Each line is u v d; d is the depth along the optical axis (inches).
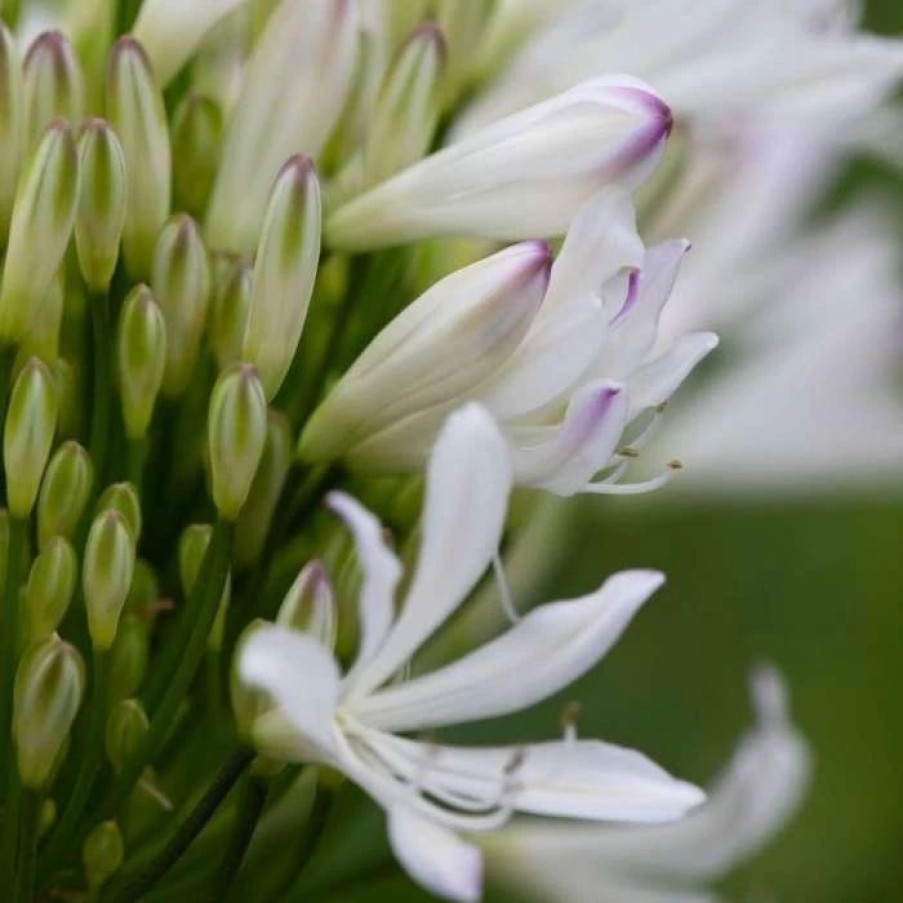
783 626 23.3
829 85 18.4
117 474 17.1
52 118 17.0
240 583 16.9
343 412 16.6
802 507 23.4
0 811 16.6
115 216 16.6
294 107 17.2
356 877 17.6
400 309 17.6
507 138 16.8
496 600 17.9
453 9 17.9
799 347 20.0
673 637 23.1
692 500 20.8
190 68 17.9
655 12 18.3
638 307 16.3
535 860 18.6
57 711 16.1
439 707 16.0
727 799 18.5
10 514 16.4
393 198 17.0
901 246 21.7
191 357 17.0
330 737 15.7
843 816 22.9
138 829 17.0
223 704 16.9
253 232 17.3
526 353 16.4
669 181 18.6
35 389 16.3
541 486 16.3
